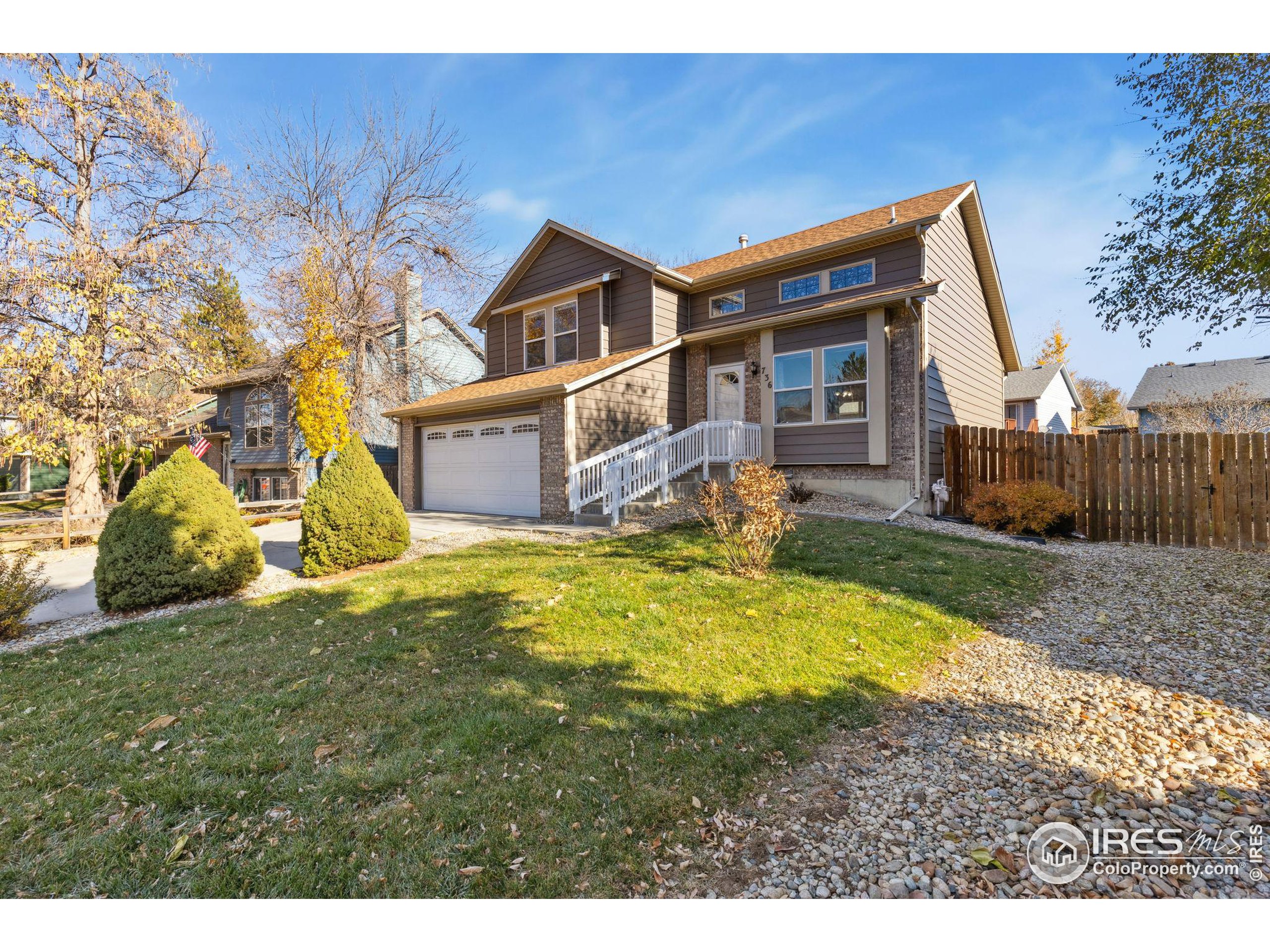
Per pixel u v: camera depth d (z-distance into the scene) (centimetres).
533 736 337
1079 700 376
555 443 1183
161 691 416
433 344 2234
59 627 603
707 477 1220
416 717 364
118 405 1277
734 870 241
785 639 470
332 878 237
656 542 833
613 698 380
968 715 362
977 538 886
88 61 1267
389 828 264
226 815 278
